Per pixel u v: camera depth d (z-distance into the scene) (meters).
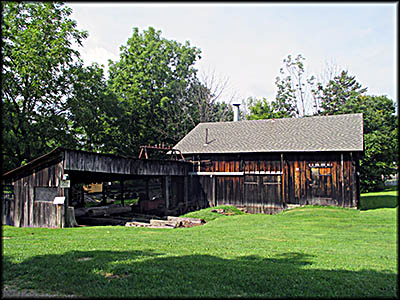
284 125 26.66
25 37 23.83
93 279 6.41
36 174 16.20
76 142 28.44
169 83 42.28
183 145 27.47
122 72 39.97
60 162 15.46
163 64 42.12
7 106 23.50
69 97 27.45
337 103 47.94
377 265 8.11
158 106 39.81
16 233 12.98
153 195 34.19
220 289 6.01
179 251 9.31
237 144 25.59
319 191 22.48
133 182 36.44
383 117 37.75
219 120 47.88
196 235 12.88
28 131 24.66
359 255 9.21
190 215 21.14
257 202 24.27
